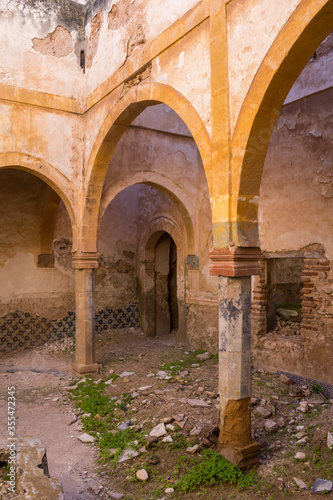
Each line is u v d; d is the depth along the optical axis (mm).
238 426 3674
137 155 7582
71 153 6754
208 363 7129
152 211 9539
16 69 6273
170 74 4531
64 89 6711
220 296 3762
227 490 3416
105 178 7121
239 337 3666
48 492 2346
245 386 3695
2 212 8516
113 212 9898
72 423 4906
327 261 5566
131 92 5277
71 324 9141
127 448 4141
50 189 8172
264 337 6477
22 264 8688
